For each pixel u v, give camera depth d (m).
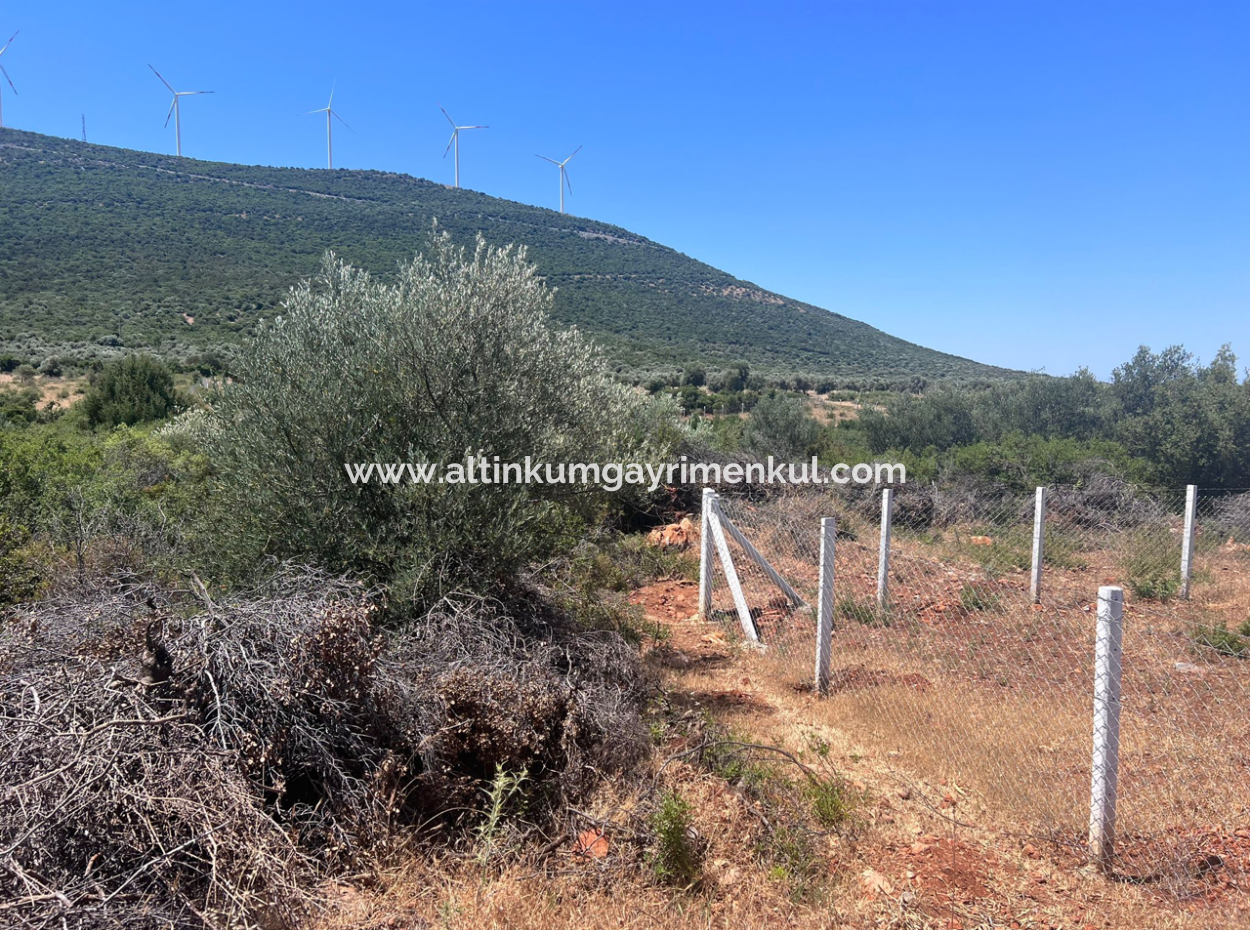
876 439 21.22
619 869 3.19
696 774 3.97
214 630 3.50
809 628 7.05
